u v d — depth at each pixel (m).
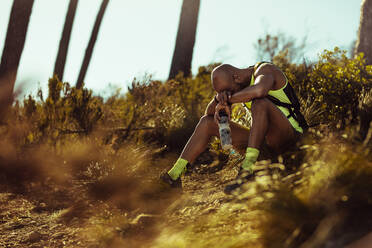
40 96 5.35
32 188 4.29
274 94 2.96
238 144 3.18
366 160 2.08
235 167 3.84
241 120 4.29
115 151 4.91
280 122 2.82
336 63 4.66
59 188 4.20
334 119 3.75
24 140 5.07
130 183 3.54
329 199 1.88
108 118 5.82
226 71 3.02
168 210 2.85
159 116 5.85
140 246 2.26
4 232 3.12
